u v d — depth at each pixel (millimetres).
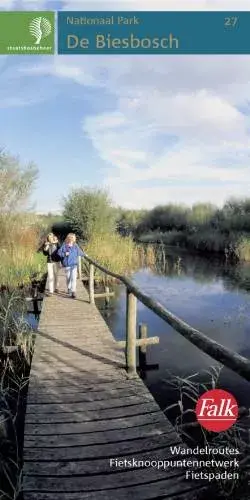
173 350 7582
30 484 3031
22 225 18109
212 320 9547
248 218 24750
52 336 7109
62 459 3332
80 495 2904
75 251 10508
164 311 3961
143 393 4633
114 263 16391
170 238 29438
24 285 13375
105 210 21484
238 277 15508
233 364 2416
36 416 4086
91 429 3816
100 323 8008
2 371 6512
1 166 17625
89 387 4812
